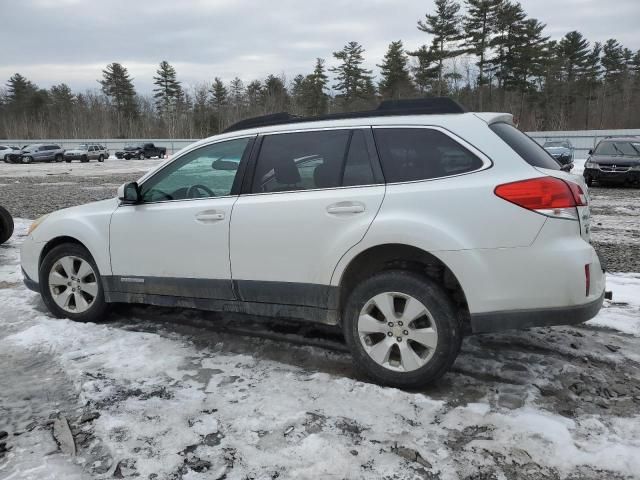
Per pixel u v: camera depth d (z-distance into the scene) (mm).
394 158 3500
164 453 2807
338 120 3764
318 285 3631
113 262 4496
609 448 2807
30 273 4996
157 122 97000
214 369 3811
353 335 3564
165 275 4258
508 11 55094
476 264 3184
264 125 4062
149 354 4066
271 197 3809
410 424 3059
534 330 4520
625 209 12508
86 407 3277
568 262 3092
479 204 3189
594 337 4367
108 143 65250
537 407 3250
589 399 3348
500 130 3449
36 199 15898
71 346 4223
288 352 4117
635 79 72312
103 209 4621
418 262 3496
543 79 63781
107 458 2779
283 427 3035
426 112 3568
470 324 3281
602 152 17953
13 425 3098
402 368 3422
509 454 2771
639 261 7242
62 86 105625
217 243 3973
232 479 2604
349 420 3102
